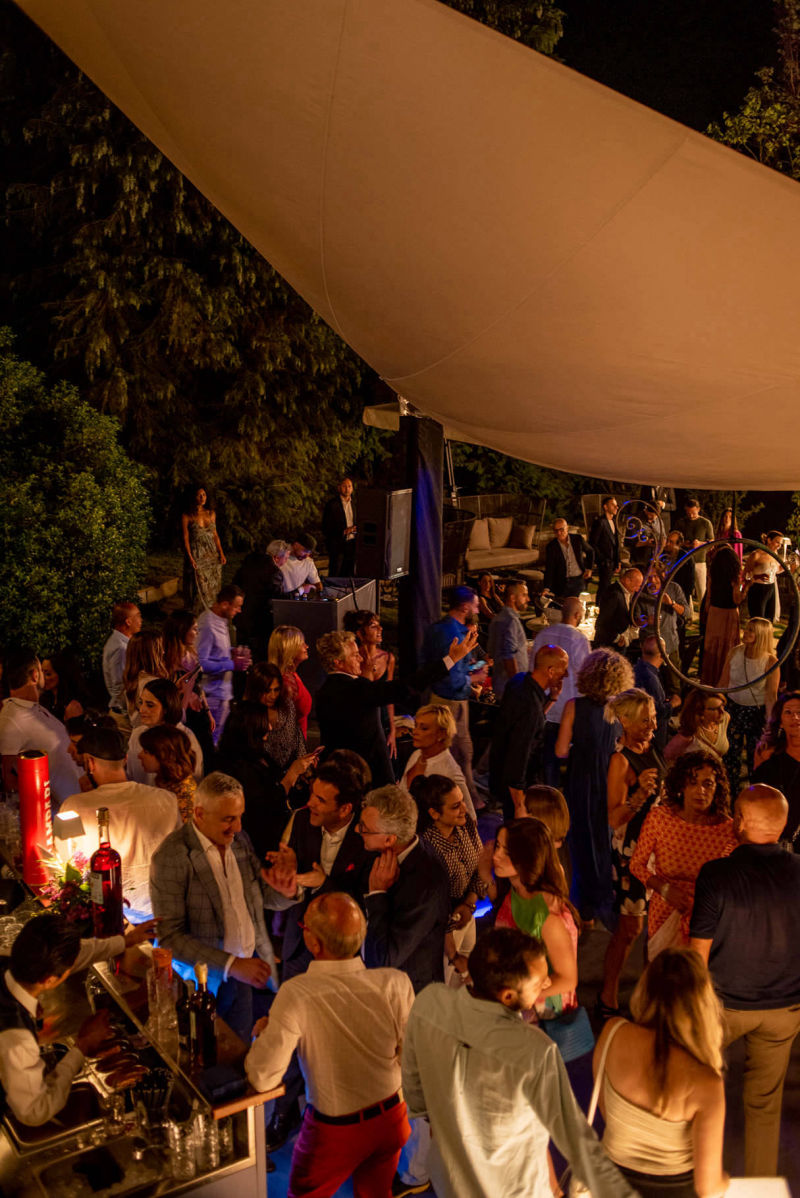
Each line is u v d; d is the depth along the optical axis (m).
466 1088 2.86
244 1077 3.30
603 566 12.65
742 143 15.01
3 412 10.43
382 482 8.10
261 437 15.92
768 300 4.65
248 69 4.44
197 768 5.21
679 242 4.55
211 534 11.03
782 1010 3.75
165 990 3.56
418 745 5.39
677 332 4.89
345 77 4.32
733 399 5.13
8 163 15.34
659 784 4.87
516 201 4.59
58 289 15.28
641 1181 2.92
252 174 5.00
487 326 5.23
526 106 4.24
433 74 4.21
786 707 5.23
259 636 10.57
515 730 5.87
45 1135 3.22
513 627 8.06
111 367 14.84
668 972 2.92
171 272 14.35
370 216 4.91
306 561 10.49
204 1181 3.23
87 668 9.95
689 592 13.02
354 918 3.34
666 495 16.30
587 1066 4.73
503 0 16.69
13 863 4.45
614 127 4.21
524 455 6.46
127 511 10.70
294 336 15.84
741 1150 4.23
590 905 5.41
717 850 4.30
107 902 3.88
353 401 17.80
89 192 14.33
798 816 5.20
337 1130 3.31
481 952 2.91
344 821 4.39
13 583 9.52
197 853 3.89
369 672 7.20
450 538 13.20
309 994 3.26
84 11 4.60
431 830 4.44
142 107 5.11
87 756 4.38
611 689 5.30
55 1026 3.62
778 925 3.66
